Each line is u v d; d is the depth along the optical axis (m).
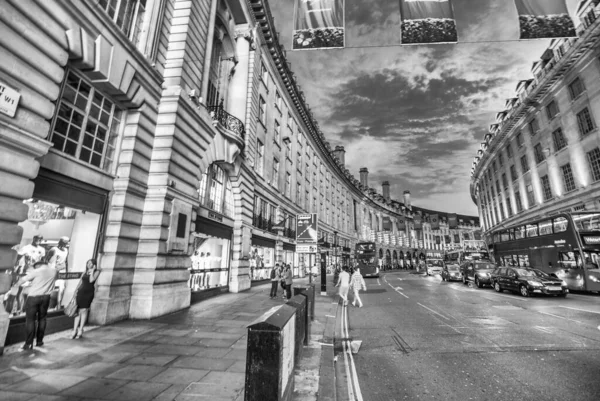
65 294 6.88
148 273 8.66
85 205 7.27
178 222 9.74
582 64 21.56
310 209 36.22
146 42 9.21
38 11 5.52
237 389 3.94
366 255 35.75
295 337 4.25
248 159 18.11
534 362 5.28
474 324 8.57
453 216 51.75
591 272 15.05
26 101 5.34
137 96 8.56
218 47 16.28
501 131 34.75
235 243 15.94
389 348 6.44
